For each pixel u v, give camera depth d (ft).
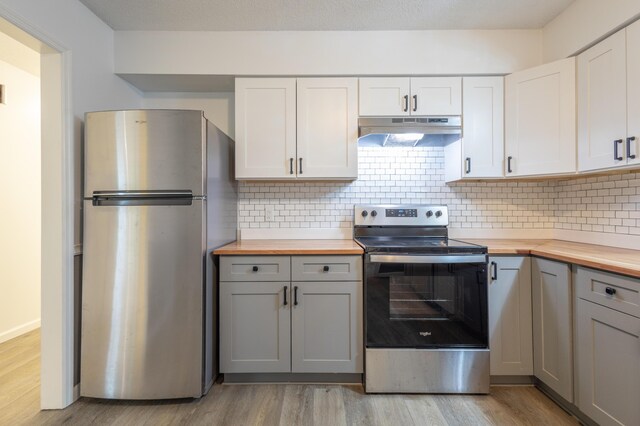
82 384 5.76
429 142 7.86
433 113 7.19
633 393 4.16
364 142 7.79
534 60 7.14
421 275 6.08
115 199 5.74
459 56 7.16
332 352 6.23
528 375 6.27
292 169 7.23
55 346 5.62
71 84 5.89
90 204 5.74
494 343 6.22
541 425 5.16
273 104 7.26
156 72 7.22
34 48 5.58
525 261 6.20
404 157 8.30
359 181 8.33
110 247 5.71
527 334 6.19
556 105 6.52
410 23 6.96
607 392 4.54
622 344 4.31
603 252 5.59
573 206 7.48
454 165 7.57
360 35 7.23
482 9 6.51
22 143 9.34
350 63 7.19
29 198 9.52
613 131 5.55
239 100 7.26
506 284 6.21
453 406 5.67
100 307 5.73
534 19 6.84
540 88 6.71
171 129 5.72
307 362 6.23
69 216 5.74
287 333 6.24
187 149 5.74
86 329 5.74
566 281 5.31
